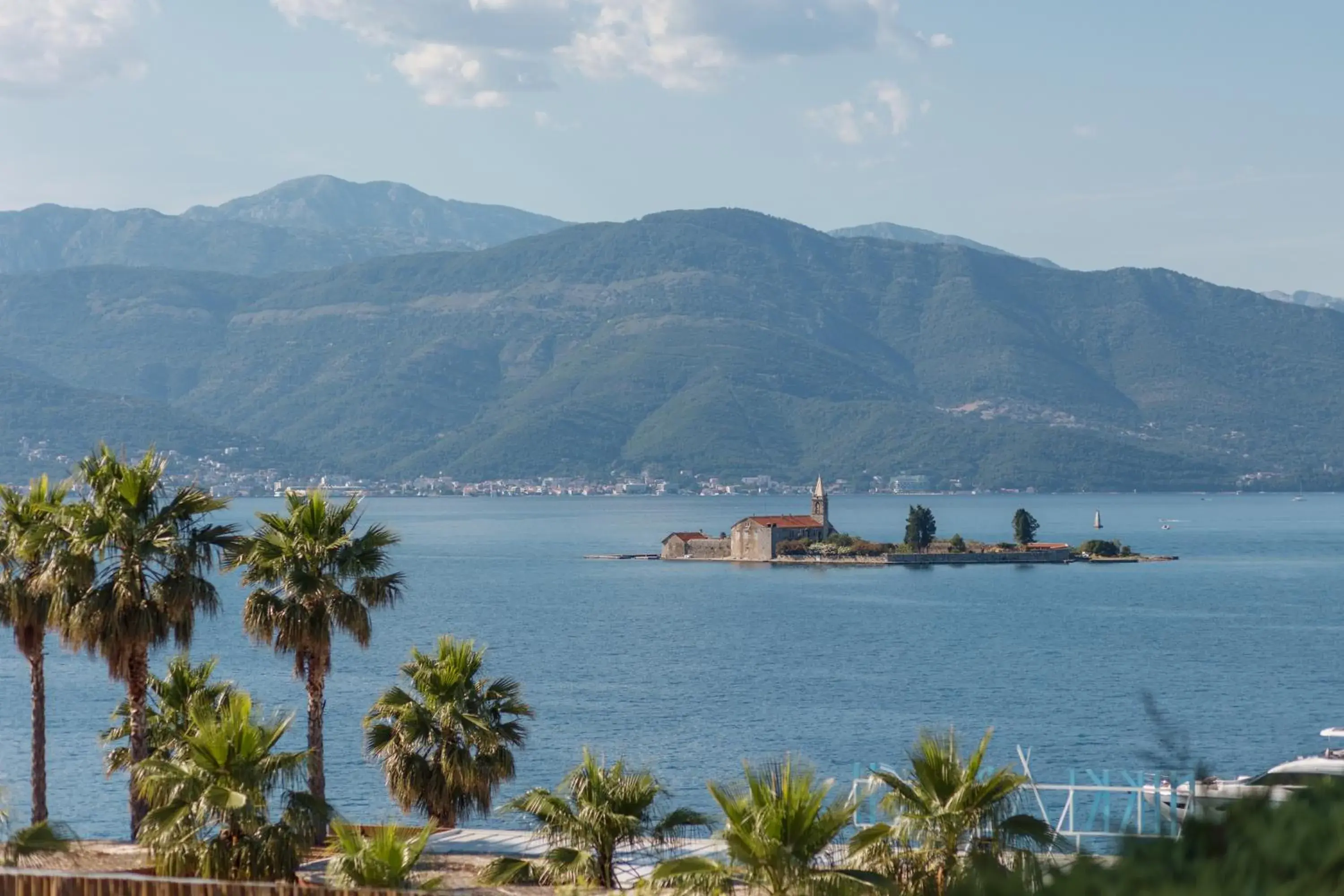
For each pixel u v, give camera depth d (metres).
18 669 151.00
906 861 25.25
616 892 27.34
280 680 142.38
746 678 150.88
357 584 46.47
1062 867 10.02
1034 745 106.88
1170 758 12.86
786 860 23.66
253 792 31.66
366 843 29.23
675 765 97.69
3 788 36.25
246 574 45.81
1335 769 35.78
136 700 42.69
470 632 199.88
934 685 146.62
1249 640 188.62
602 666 161.75
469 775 44.00
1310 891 9.03
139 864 36.25
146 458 42.94
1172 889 9.30
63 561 41.25
